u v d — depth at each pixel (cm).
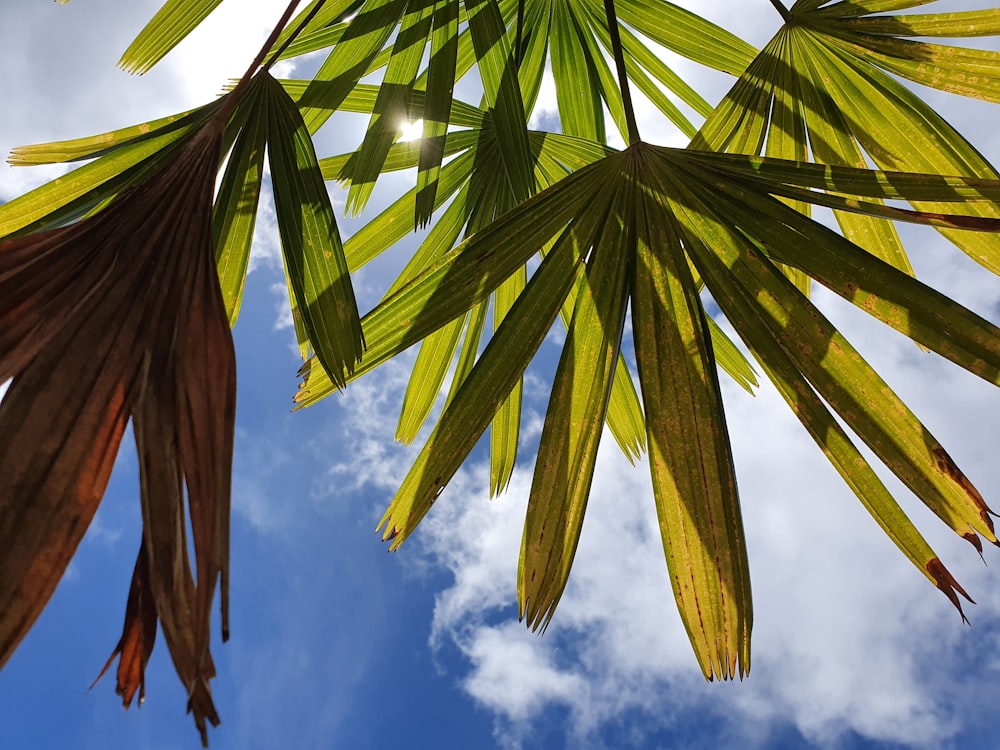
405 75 49
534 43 66
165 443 28
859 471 39
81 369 28
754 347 40
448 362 63
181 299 30
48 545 26
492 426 61
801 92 53
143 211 31
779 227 41
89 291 29
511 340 41
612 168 44
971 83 48
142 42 53
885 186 40
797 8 52
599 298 42
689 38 64
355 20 51
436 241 64
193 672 26
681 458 39
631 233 43
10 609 25
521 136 49
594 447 40
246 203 43
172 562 27
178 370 29
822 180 41
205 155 33
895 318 38
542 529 39
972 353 37
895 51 50
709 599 38
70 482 27
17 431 26
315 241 41
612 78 69
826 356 39
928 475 37
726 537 38
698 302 41
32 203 44
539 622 38
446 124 48
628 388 69
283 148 43
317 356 40
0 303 27
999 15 46
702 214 42
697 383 40
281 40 56
